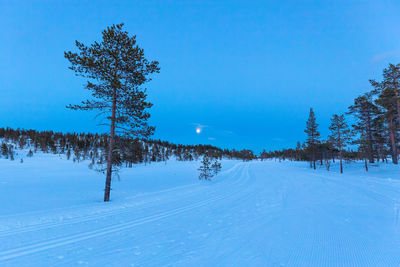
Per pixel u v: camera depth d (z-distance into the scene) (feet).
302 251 13.46
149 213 25.91
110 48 39.29
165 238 16.70
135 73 39.58
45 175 113.70
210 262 12.20
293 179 68.13
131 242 15.88
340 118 104.47
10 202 36.81
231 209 27.73
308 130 149.18
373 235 15.67
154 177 95.30
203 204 31.65
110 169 38.29
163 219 22.95
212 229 18.95
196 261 12.37
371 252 12.83
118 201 35.55
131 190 51.24
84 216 24.56
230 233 17.67
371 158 114.83
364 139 108.37
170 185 62.28
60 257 13.26
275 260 12.27
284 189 45.60
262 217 22.79
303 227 18.42
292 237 16.10
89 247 14.94
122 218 23.50
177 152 440.45
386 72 85.61
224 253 13.50
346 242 14.58
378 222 18.85
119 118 39.01
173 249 14.37
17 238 16.93
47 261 12.71
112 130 39.22
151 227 19.88
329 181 56.75
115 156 40.73
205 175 81.51
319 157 168.14
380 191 36.06
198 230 18.75
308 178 69.26
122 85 38.91
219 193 43.14
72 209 28.63
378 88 88.33
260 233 17.37
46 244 15.62
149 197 39.27
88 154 346.13
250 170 130.31
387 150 108.68
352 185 45.85
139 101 38.65
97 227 19.99
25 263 12.48
